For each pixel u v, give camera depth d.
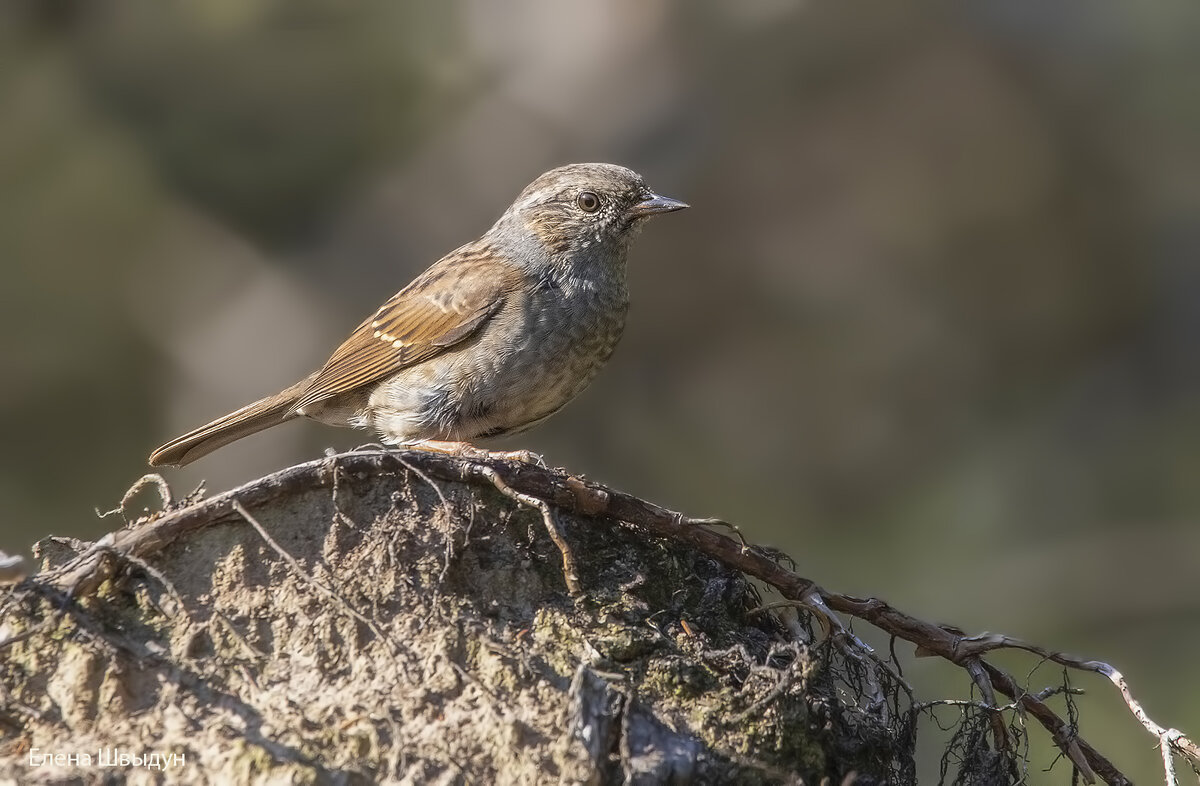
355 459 5.89
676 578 6.20
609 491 6.13
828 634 6.13
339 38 15.23
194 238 14.84
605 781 5.23
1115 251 17.27
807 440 16.20
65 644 5.47
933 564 14.16
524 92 16.33
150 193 14.53
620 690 5.44
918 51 16.92
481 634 5.57
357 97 15.43
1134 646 13.29
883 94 16.98
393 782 5.14
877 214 16.88
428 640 5.57
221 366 14.84
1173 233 17.48
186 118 14.80
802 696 5.68
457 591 5.78
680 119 16.62
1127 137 17.45
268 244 15.29
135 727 5.30
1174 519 14.56
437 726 5.32
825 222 16.83
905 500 15.34
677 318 16.48
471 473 5.95
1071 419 16.12
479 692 5.42
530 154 16.19
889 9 16.77
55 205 14.16
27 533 13.55
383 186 15.74
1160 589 13.66
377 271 15.59
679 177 16.56
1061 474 15.30
